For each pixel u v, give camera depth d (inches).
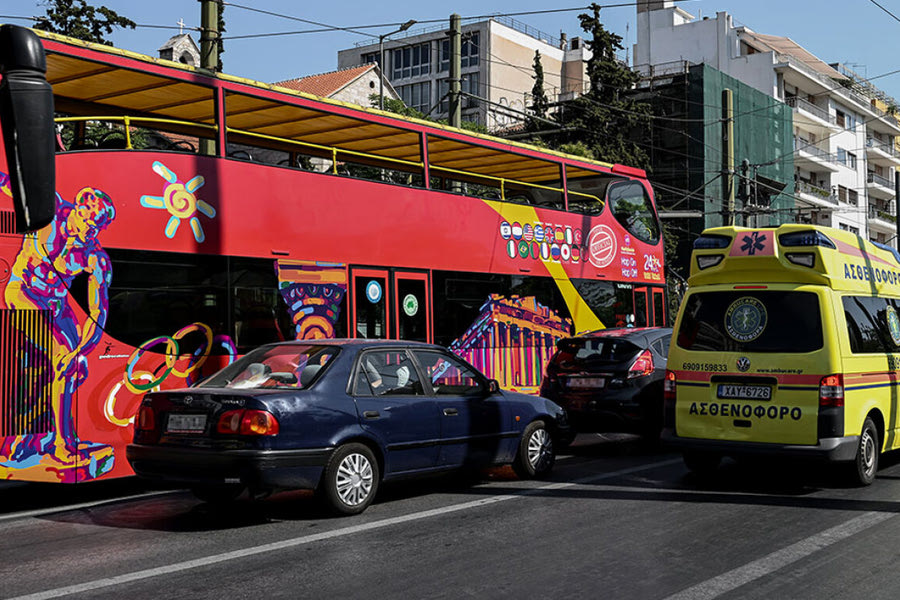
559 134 1820.9
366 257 450.6
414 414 317.7
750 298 355.6
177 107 430.9
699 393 359.9
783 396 340.5
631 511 304.0
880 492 340.2
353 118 455.2
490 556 241.1
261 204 400.8
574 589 209.0
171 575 223.1
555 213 591.2
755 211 1224.8
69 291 327.6
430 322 485.7
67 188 329.7
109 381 337.4
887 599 200.7
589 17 1875.0
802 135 2564.0
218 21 619.5
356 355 309.4
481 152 551.8
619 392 467.5
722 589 208.4
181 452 277.7
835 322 340.2
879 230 2967.5
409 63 2997.0
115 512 315.0
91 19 1160.8
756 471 400.8
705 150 2023.9
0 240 311.1
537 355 559.2
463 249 513.7
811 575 220.5
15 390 312.8
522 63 2918.3
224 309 378.3
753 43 2541.8
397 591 207.9
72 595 206.1
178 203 366.3
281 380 297.9
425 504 319.0
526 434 371.2
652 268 677.9
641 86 2170.3
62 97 409.1
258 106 429.4
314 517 295.9
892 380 378.3
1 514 315.6
